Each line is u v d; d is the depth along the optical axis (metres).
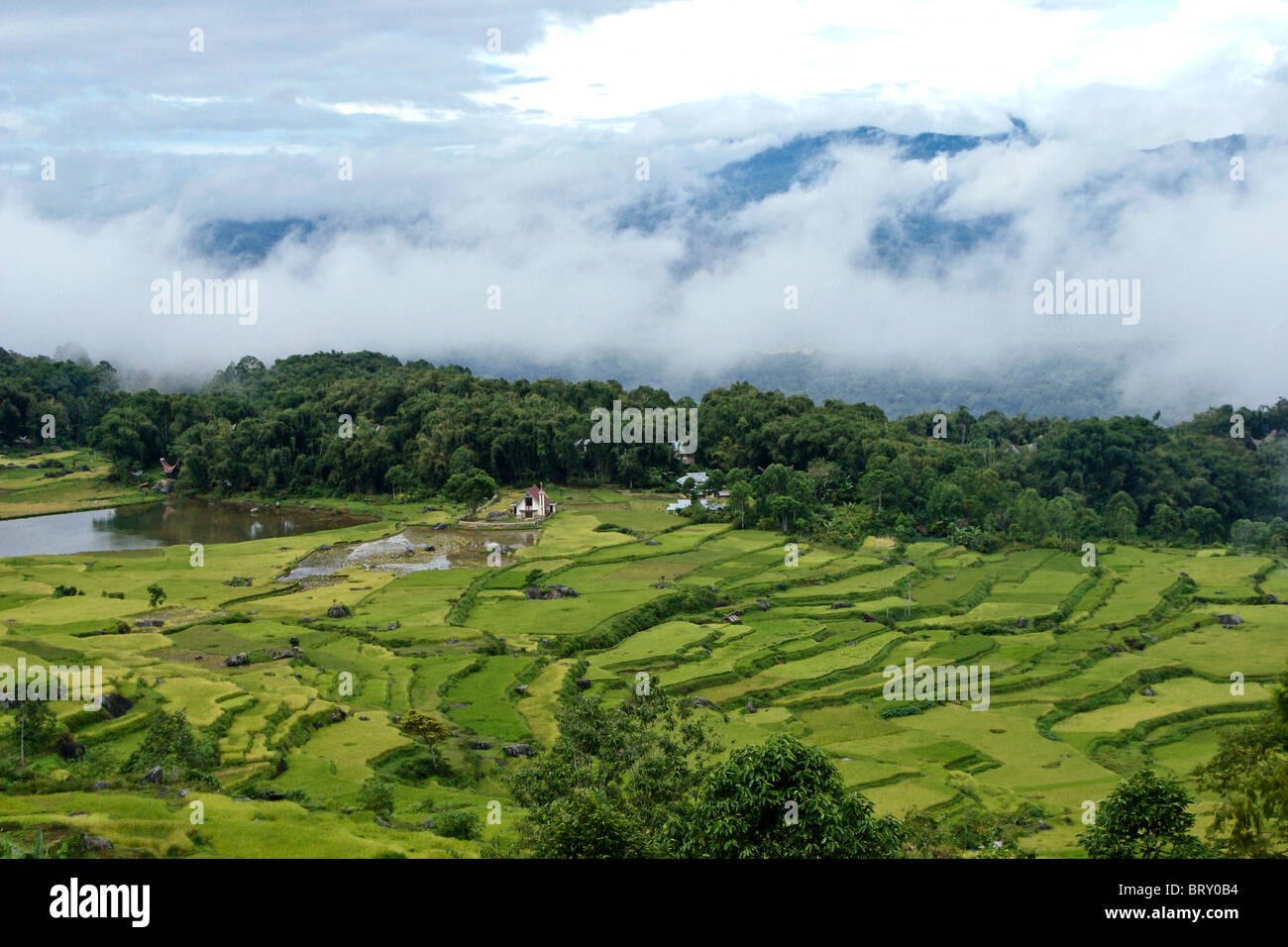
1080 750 103.94
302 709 95.19
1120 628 147.88
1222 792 55.22
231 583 159.75
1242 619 154.25
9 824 54.81
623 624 140.12
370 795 71.25
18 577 159.25
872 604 156.75
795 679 122.56
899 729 107.25
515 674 116.50
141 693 94.44
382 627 134.88
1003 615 151.38
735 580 166.88
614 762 63.41
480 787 85.62
